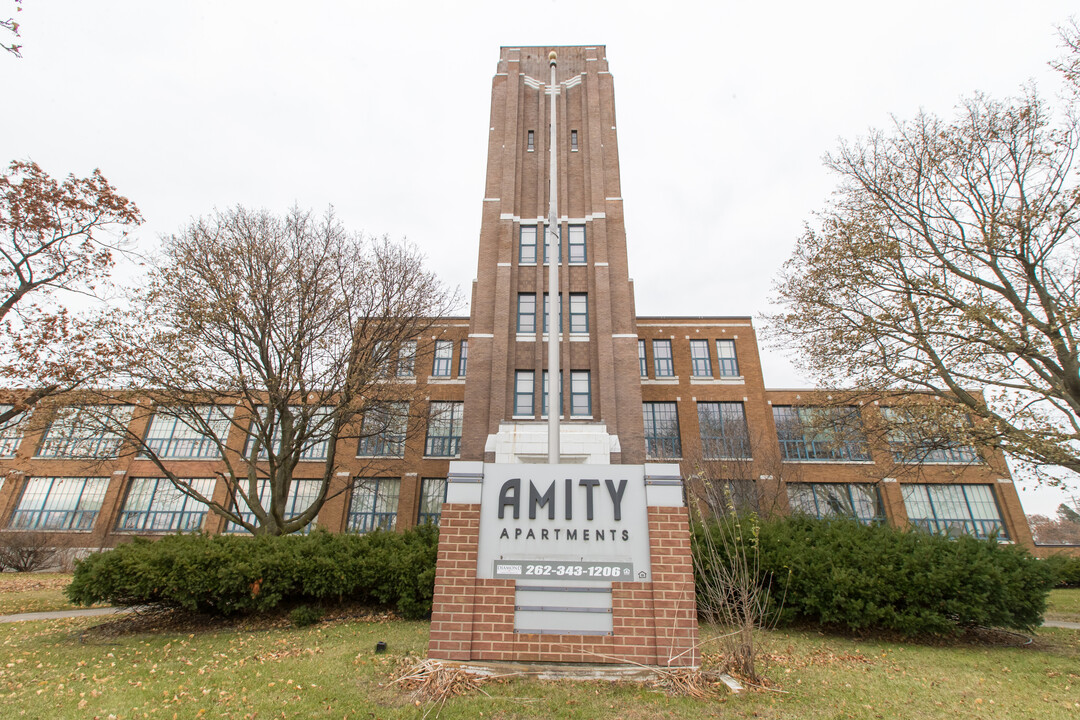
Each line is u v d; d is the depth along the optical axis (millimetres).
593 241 24172
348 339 18578
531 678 6270
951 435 13906
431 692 5969
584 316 23156
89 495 31844
